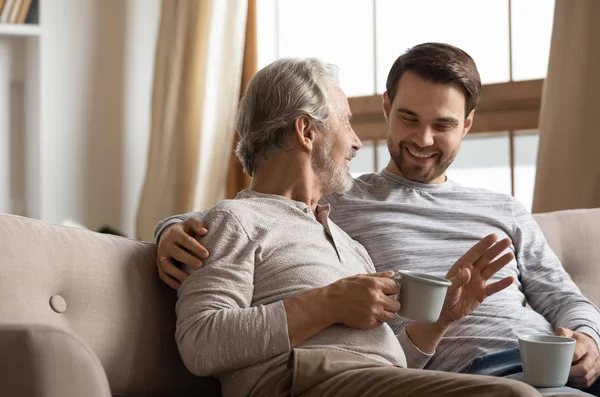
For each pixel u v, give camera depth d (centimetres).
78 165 491
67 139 489
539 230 229
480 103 396
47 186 482
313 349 153
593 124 329
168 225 179
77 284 156
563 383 167
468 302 184
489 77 402
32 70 485
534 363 166
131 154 503
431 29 425
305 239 174
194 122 451
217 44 447
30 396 115
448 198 225
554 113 336
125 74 503
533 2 387
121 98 502
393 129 224
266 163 183
